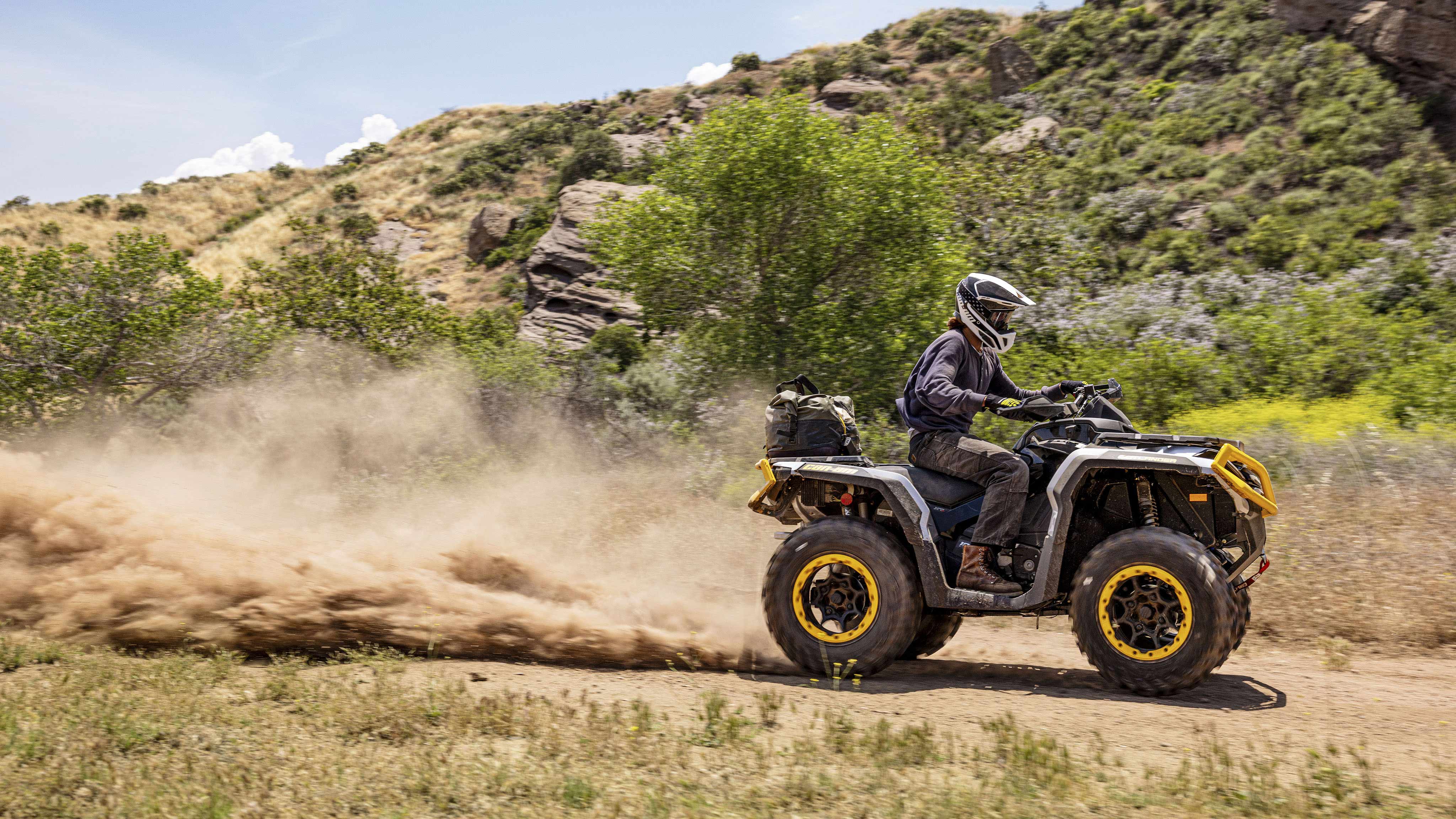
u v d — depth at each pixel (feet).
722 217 50.70
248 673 15.35
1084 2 202.90
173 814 9.44
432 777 10.57
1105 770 11.44
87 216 209.15
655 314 53.62
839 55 238.68
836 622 17.08
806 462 17.51
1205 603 14.38
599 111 251.60
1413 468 32.50
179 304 52.90
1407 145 110.73
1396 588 21.88
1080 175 124.47
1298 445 35.42
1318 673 17.37
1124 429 16.40
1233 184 114.62
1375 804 10.18
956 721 13.76
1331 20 139.54
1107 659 15.03
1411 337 50.06
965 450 16.12
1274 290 66.64
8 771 10.39
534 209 169.37
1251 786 10.53
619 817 9.73
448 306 145.48
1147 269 94.63
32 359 48.91
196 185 238.07
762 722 13.51
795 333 49.85
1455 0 121.49
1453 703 15.15
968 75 206.59
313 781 10.46
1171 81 154.81
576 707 14.05
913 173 51.01
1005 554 15.97
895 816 9.76
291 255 68.69
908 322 49.42
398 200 210.79
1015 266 67.92
